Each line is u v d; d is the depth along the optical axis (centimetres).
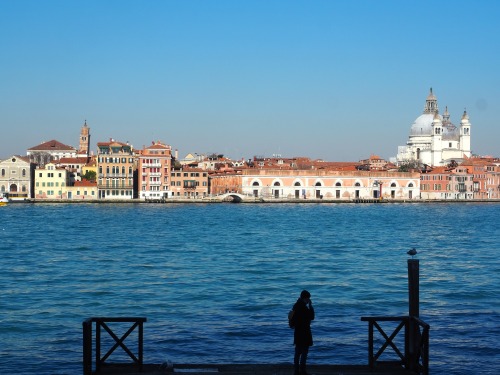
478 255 12094
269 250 12812
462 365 5266
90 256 11675
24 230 17575
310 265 10588
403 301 7569
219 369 4569
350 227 19250
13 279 9044
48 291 8156
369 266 10494
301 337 4284
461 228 19000
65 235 16075
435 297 7806
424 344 4334
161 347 5681
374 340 5866
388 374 4478
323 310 7106
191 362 5294
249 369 4566
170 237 15650
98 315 6875
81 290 8231
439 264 10762
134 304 7394
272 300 7612
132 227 18788
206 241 14650
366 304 7400
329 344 5744
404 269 10144
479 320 6625
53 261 10969
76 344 5791
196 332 6150
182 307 7238
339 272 9788
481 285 8600
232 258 11481
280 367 4612
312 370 4544
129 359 5378
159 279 9075
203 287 8444
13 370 5125
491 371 5147
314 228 18788
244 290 8244
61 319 6694
